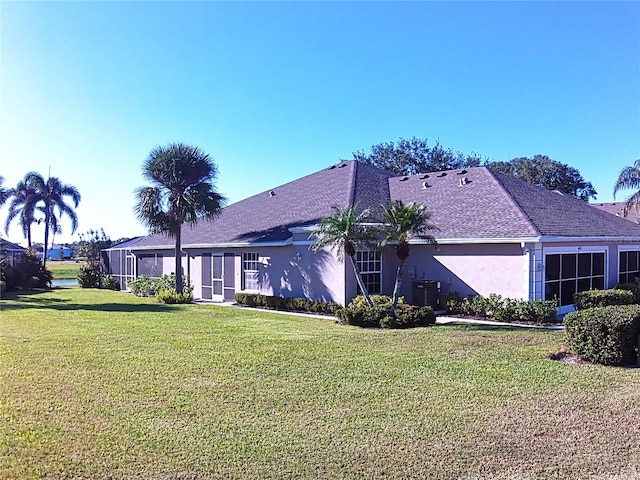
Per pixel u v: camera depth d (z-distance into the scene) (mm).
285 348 10508
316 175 24672
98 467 4676
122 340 11594
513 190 18703
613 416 6113
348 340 11477
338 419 6027
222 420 6000
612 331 8742
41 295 27016
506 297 15047
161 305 20766
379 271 17953
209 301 23109
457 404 6590
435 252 17094
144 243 29734
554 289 15734
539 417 6082
